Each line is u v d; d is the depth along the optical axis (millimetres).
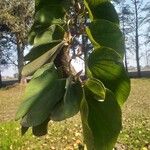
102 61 341
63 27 368
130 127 2654
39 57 342
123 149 1957
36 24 384
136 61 12094
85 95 342
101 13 362
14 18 7254
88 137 326
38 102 322
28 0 7094
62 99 332
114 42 347
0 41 8883
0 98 6164
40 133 347
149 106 4188
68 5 379
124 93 349
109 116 346
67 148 2072
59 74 343
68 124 2727
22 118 316
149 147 2021
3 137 2312
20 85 7527
